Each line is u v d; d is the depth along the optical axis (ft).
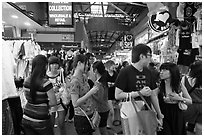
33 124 7.67
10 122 9.25
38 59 7.80
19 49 13.35
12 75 9.70
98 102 11.50
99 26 50.11
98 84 9.81
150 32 27.68
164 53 15.83
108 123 15.51
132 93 7.87
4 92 9.09
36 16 29.73
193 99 11.51
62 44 35.63
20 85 13.25
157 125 7.94
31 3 27.04
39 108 7.69
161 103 9.34
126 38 48.19
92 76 12.95
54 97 7.94
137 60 8.00
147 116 7.68
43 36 35.17
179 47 13.93
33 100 7.65
